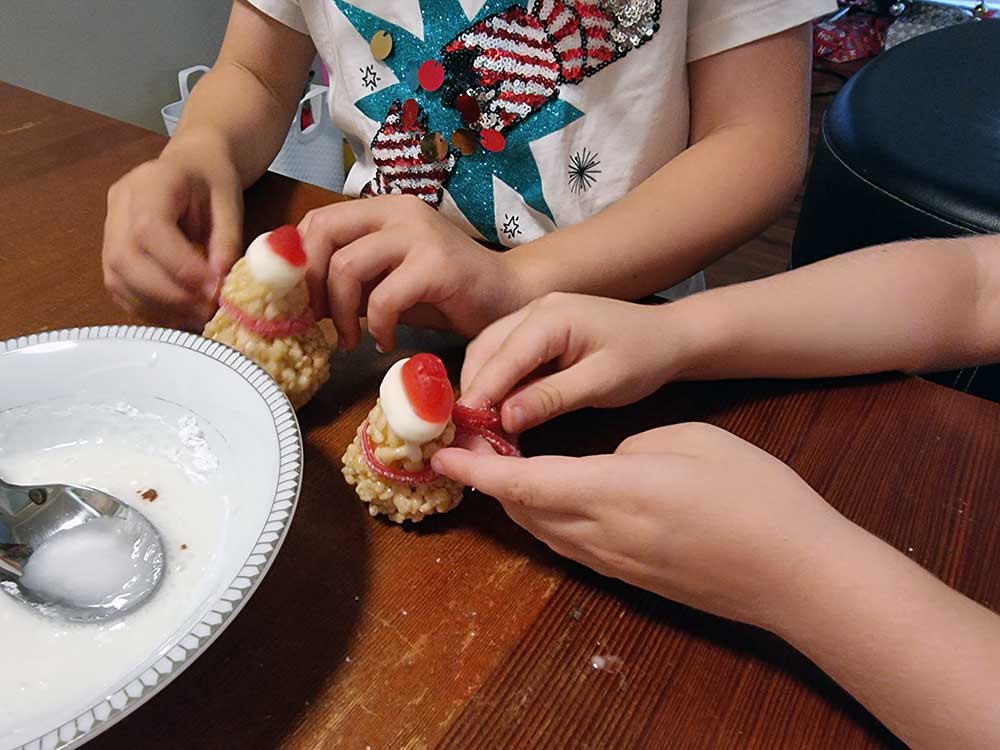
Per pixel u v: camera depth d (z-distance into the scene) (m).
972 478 0.44
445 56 0.70
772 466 0.37
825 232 0.97
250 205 0.67
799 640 0.33
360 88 0.75
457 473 0.37
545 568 0.39
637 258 0.58
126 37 1.47
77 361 0.41
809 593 0.32
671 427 0.40
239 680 0.33
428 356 0.39
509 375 0.42
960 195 0.78
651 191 0.63
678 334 0.47
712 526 0.34
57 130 0.78
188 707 0.32
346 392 0.49
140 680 0.26
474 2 0.68
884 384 0.52
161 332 0.42
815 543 0.33
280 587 0.37
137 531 0.37
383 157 0.77
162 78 1.57
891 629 0.31
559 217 0.74
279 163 1.41
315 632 0.35
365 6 0.71
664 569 0.35
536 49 0.68
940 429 0.48
